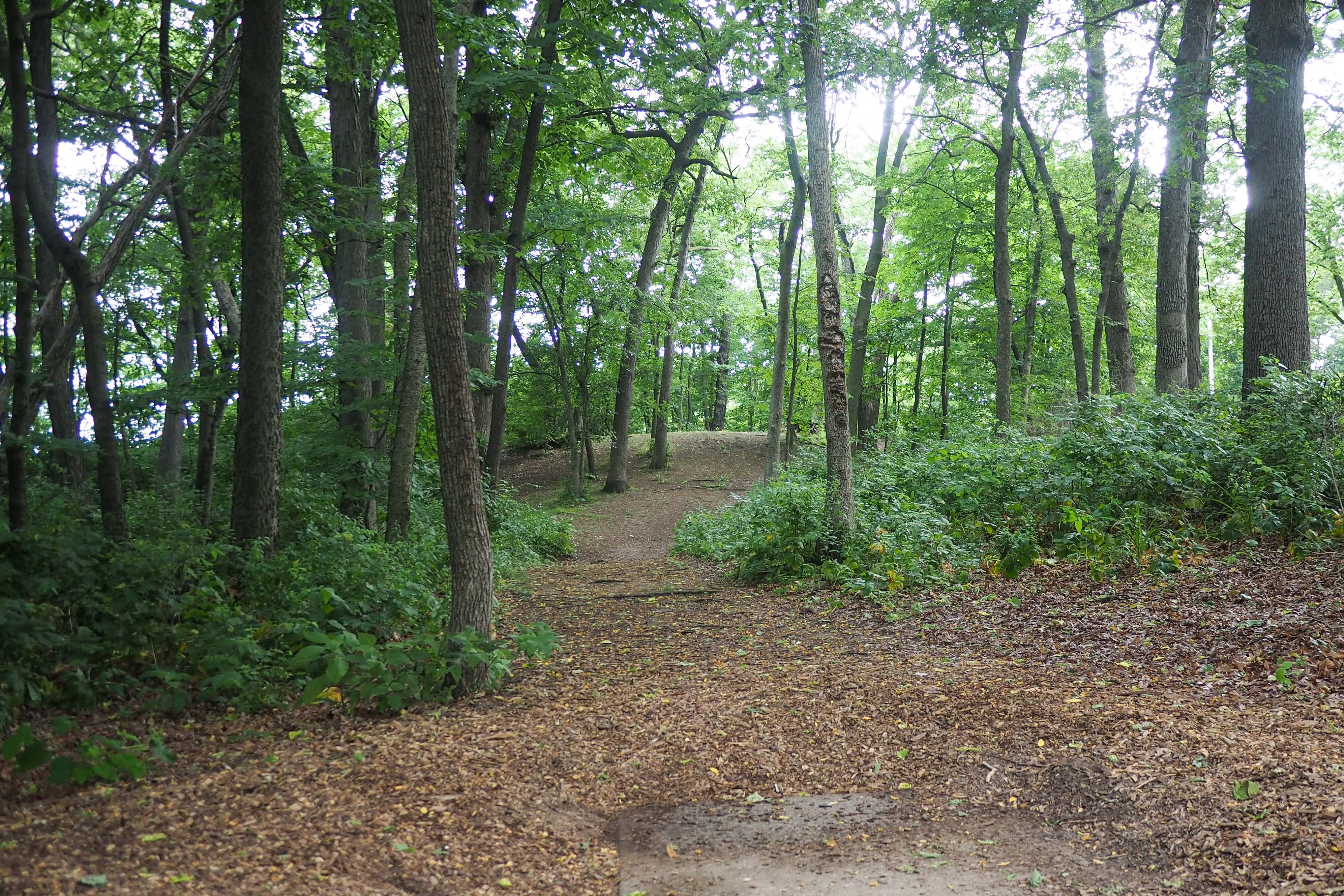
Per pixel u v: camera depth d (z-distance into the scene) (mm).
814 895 3773
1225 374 35500
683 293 29594
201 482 10484
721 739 5520
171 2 10883
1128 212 19750
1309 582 7465
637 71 16609
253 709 5742
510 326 17016
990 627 7812
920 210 24875
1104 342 25906
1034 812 4445
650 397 36406
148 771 4605
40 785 4258
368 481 13227
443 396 6426
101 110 10867
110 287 15242
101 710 5457
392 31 11453
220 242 10227
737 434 39469
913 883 3855
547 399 33281
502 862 3973
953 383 28703
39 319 8000
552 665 7523
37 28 8219
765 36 15609
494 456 17078
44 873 3338
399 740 5277
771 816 4555
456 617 6492
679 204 29328
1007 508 11688
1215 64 13133
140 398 10266
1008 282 17641
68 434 12586
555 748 5293
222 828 3943
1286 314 12570
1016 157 20109
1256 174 12797
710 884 3895
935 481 13883
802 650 7773
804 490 13766
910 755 5180
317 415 14711
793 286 33688
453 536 6484
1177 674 6066
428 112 6238
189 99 11172
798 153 26156
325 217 11062
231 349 11398
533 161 15969
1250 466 10461
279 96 8547
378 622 7094
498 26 11773
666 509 28031
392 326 17141
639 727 5711
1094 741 5055
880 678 6605
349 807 4277
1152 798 4348
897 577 9758
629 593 11719
